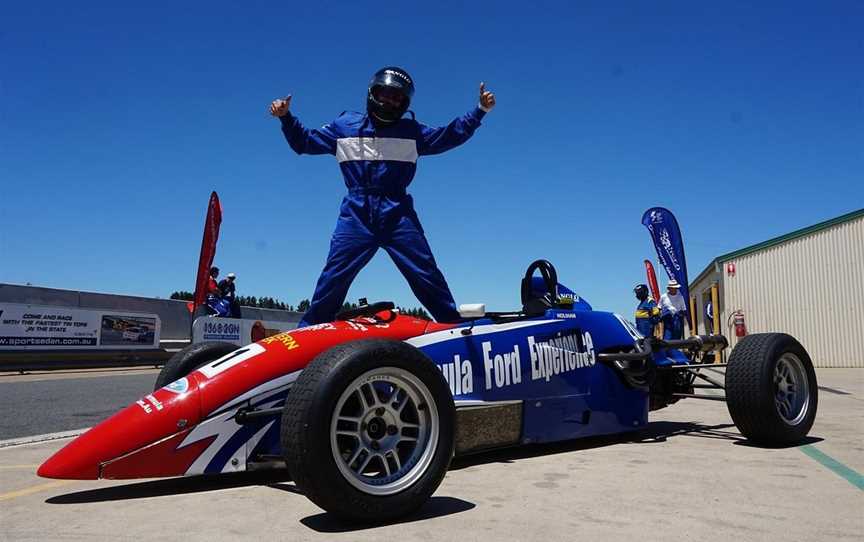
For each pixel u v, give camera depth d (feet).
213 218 42.78
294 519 9.02
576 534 8.26
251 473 11.94
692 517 8.99
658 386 17.56
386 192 14.52
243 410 10.44
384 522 8.79
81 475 9.49
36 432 18.61
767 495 10.16
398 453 9.56
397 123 14.76
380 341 9.15
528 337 13.80
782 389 15.02
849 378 40.63
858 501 9.80
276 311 77.92
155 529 8.63
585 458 13.33
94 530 8.63
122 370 54.90
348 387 8.63
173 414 10.05
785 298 61.93
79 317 54.13
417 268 14.53
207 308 45.27
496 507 9.57
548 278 15.74
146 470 9.80
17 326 49.26
